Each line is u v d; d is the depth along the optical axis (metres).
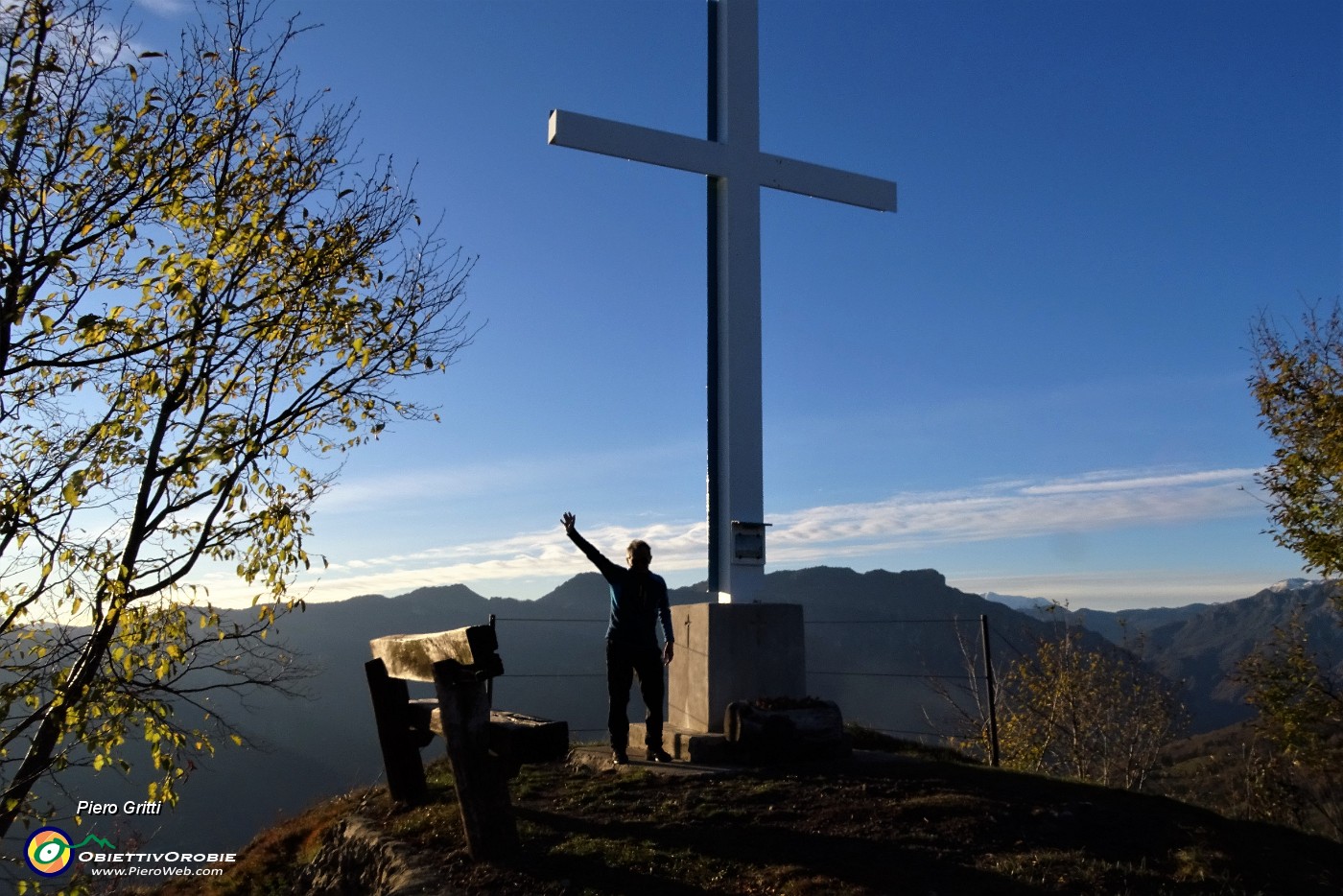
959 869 4.70
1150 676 17.77
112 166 5.79
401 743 6.82
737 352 8.55
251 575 6.08
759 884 4.57
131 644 5.69
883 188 9.47
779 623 7.93
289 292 6.66
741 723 6.92
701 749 7.09
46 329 5.21
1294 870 5.06
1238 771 14.59
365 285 6.95
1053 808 5.65
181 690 5.71
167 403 6.02
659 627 8.54
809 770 6.60
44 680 5.55
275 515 6.03
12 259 5.55
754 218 8.84
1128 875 4.66
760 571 8.34
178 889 7.77
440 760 8.41
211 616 5.91
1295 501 16.02
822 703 7.23
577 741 9.44
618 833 5.43
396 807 6.72
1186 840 5.25
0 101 5.58
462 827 5.76
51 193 5.78
